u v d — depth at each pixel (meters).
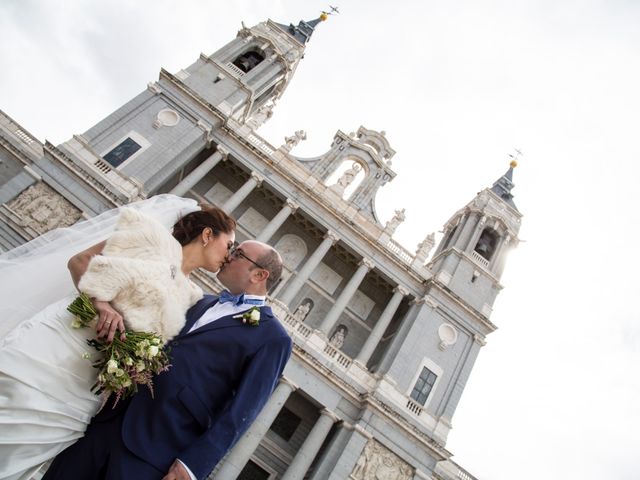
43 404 3.83
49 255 5.06
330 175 34.41
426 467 25.39
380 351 31.27
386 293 33.47
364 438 24.75
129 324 4.14
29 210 24.86
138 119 29.45
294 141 33.06
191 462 3.76
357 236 31.31
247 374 4.31
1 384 3.71
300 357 25.70
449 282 32.09
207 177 33.41
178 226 5.13
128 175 27.34
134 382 4.05
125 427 4.07
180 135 29.72
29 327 4.01
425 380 28.27
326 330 27.47
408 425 25.61
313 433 24.58
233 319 4.61
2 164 26.48
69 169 26.09
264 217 33.41
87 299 3.99
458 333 30.55
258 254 4.95
